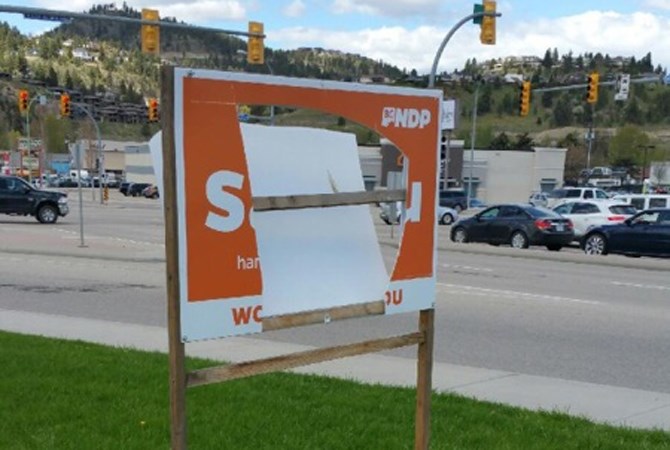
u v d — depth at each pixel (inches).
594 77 1212.5
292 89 136.1
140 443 194.2
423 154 156.9
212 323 129.6
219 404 231.8
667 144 5821.9
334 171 148.5
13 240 909.2
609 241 910.4
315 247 144.9
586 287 601.6
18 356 285.4
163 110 121.9
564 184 3299.7
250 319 134.3
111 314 430.9
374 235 155.8
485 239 1038.4
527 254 876.6
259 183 137.2
